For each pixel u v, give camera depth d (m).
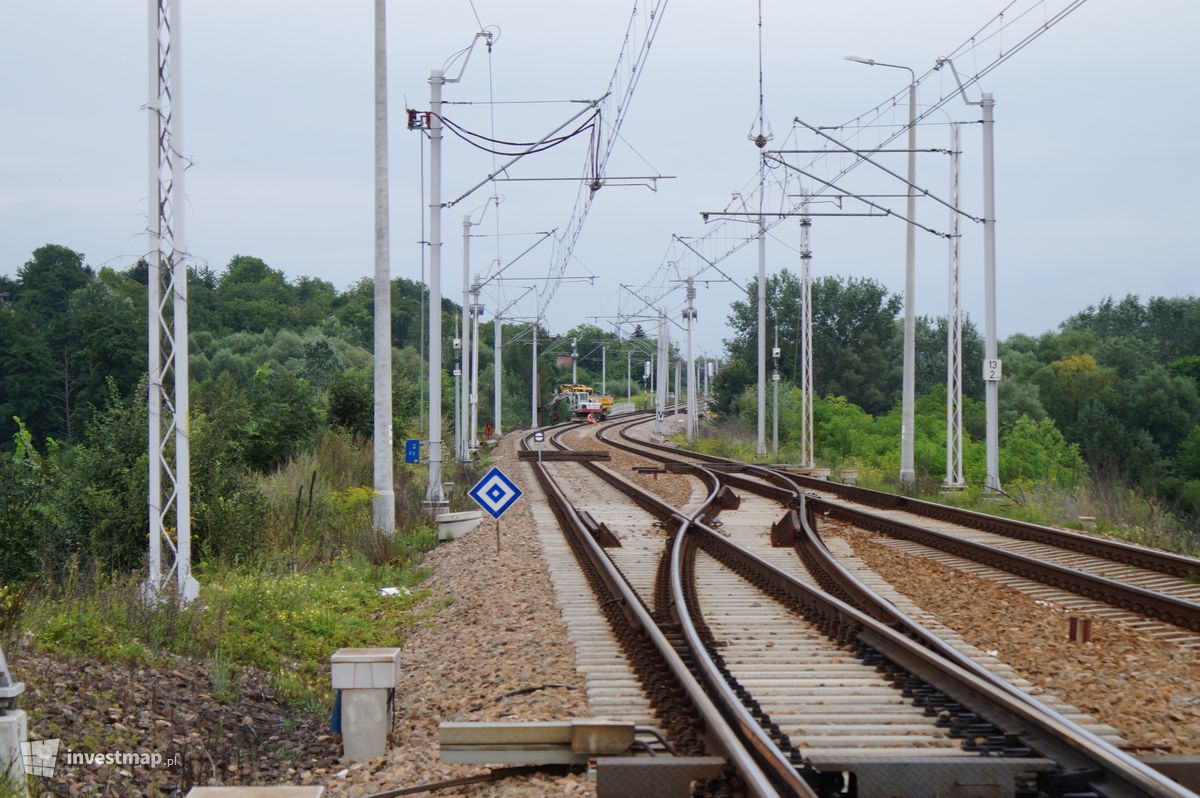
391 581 20.95
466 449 54.31
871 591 15.27
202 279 149.12
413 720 11.38
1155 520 26.64
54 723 9.86
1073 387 92.25
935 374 101.88
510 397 120.31
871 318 99.50
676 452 62.94
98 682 11.39
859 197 35.03
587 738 8.55
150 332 16.73
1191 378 90.88
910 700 10.02
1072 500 30.00
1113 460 68.50
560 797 7.99
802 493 31.34
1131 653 12.45
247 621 15.78
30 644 12.20
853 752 8.38
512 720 9.80
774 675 11.12
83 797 8.63
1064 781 7.44
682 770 7.48
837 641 12.66
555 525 27.25
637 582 17.53
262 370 40.94
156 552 16.48
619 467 50.66
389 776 9.28
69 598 15.30
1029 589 16.88
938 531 23.08
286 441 37.06
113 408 22.55
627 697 10.61
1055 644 12.91
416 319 143.75
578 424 111.12
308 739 11.29
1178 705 10.30
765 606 15.18
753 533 24.48
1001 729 8.80
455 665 13.34
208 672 13.09
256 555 21.33
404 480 35.50
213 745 10.57
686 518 24.73
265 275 156.62
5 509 20.41
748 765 7.19
